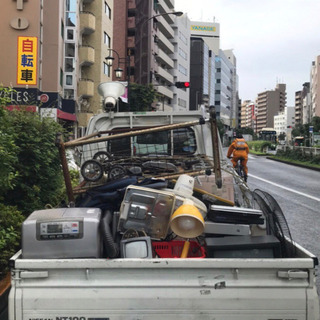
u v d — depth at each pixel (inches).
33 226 118.4
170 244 133.7
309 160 1247.5
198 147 246.8
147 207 131.8
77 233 118.9
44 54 1184.2
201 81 4318.4
